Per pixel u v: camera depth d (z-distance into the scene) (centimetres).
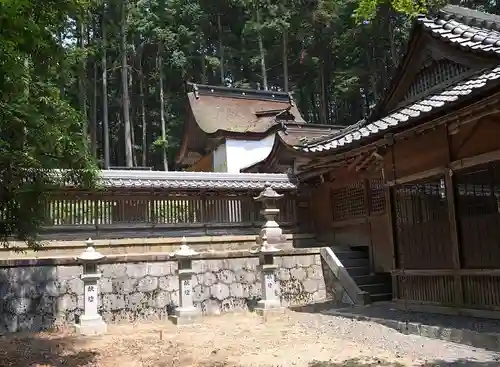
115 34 3578
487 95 710
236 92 3038
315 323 975
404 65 1127
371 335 815
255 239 1522
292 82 4212
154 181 1405
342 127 2358
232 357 720
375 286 1258
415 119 816
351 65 3684
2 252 1207
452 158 873
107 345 838
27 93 641
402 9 717
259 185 1537
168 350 786
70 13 690
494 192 796
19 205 668
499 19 1223
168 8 3938
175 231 1451
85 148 705
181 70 4034
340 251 1383
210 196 1512
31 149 640
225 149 2536
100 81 3988
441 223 909
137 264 1124
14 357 755
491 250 801
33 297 1020
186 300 1076
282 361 683
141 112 4341
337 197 1507
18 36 522
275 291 1214
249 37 3878
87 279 980
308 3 3353
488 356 634
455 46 952
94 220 1362
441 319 841
